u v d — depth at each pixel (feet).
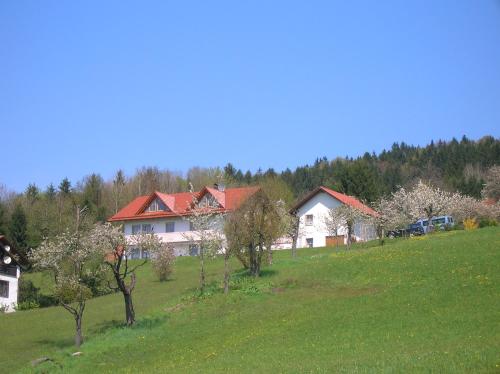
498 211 256.11
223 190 270.05
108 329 129.90
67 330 139.44
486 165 538.88
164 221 271.69
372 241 243.40
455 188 443.32
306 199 278.05
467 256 137.39
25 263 224.33
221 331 113.50
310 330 101.35
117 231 135.44
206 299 138.92
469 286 112.27
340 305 115.96
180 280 192.34
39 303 199.52
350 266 149.18
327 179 517.14
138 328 124.67
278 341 97.66
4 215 326.44
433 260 139.74
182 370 89.66
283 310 120.67
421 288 117.60
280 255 226.38
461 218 261.03
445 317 94.73
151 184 447.01
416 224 277.64
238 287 145.38
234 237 153.48
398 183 506.48
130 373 96.07
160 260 197.26
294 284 142.72
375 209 302.66
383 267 142.41
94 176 432.66
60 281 125.70
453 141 641.81
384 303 111.45
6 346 129.59
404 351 79.20
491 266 124.26
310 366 78.02
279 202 205.05
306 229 276.62
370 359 77.30
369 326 97.04
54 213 335.26
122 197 420.77
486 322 88.58
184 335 115.34
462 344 78.59
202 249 154.51
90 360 108.17
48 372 104.63
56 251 134.00
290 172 578.66
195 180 453.58
